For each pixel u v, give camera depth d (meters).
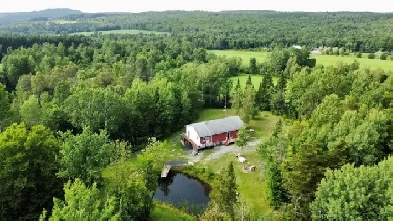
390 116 55.94
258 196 51.19
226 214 36.00
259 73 134.00
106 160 44.03
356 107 65.12
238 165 61.94
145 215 42.12
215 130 71.75
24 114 70.69
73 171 42.62
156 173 50.19
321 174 41.44
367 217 34.50
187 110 84.25
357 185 35.28
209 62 129.25
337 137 48.53
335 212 34.88
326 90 77.12
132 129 74.44
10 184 40.25
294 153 47.41
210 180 58.72
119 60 140.00
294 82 84.75
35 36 166.00
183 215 46.94
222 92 100.50
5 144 40.94
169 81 95.94
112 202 33.03
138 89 80.38
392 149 51.50
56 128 70.88
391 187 34.28
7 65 122.06
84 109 68.88
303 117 71.50
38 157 42.94
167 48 158.88
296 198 43.00
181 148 71.69
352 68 106.44
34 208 42.09
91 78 107.94
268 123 84.31
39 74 105.31
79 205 30.56
